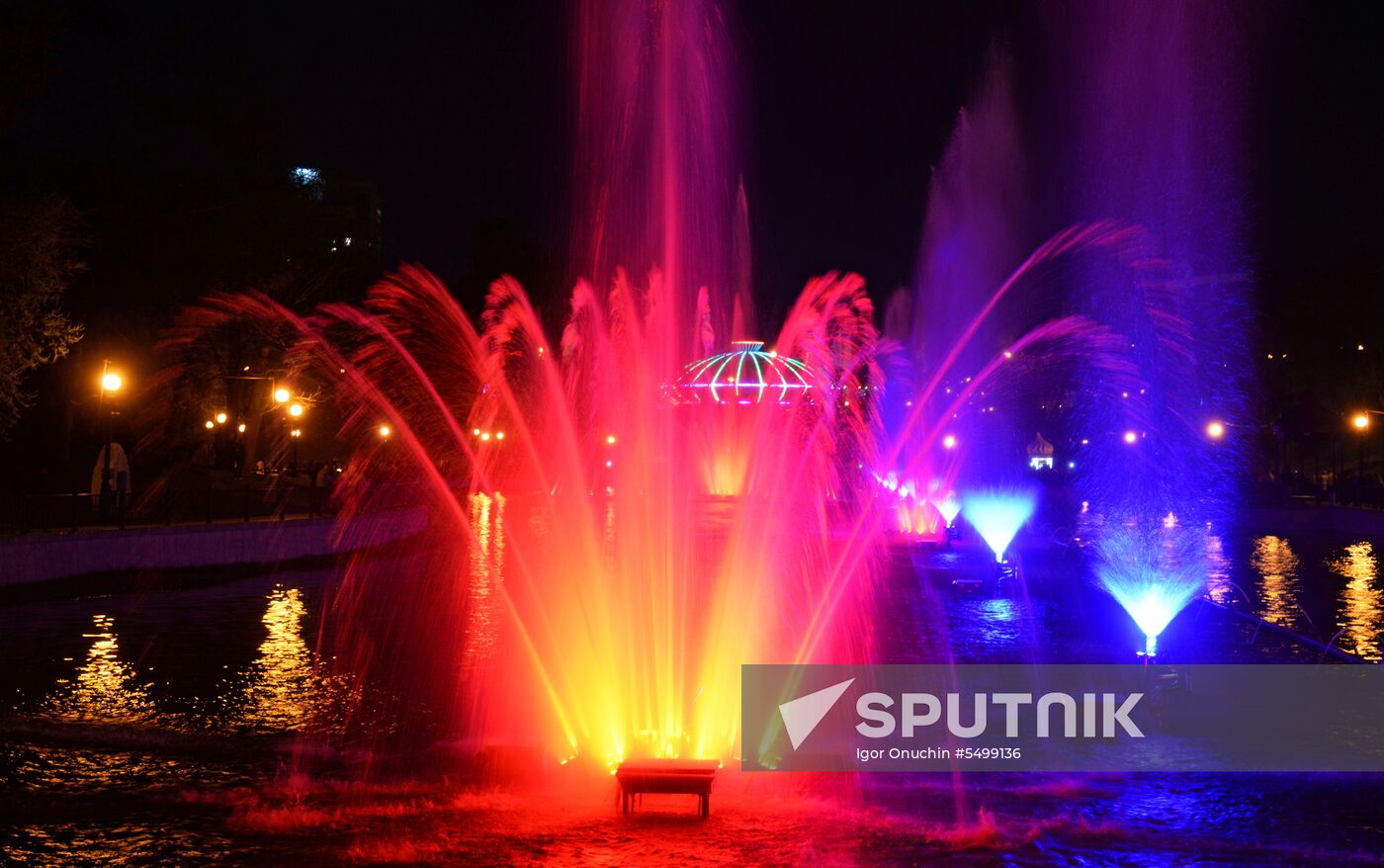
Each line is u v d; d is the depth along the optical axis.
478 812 9.91
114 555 27.58
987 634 20.73
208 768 11.58
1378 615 23.09
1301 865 8.53
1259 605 24.66
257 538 33.03
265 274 48.06
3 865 8.41
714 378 51.12
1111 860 8.66
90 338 41.97
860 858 8.66
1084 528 45.59
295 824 9.48
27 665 17.73
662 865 8.48
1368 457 58.28
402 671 17.22
